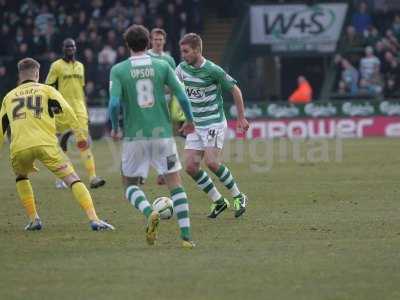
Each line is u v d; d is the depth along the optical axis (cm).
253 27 8925
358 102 8238
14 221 3462
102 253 2758
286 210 3641
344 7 8806
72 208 3788
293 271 2478
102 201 3991
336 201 3894
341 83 8494
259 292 2256
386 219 3359
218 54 9362
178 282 2364
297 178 4862
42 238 3042
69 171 3161
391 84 8450
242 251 2761
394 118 8206
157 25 8712
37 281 2397
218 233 3103
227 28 9450
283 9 8875
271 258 2650
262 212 3594
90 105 8425
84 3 9138
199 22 9038
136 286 2325
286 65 9244
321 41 8856
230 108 8294
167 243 2914
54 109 3162
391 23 9038
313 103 8294
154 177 5022
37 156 3119
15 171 3209
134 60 2769
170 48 8738
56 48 8719
